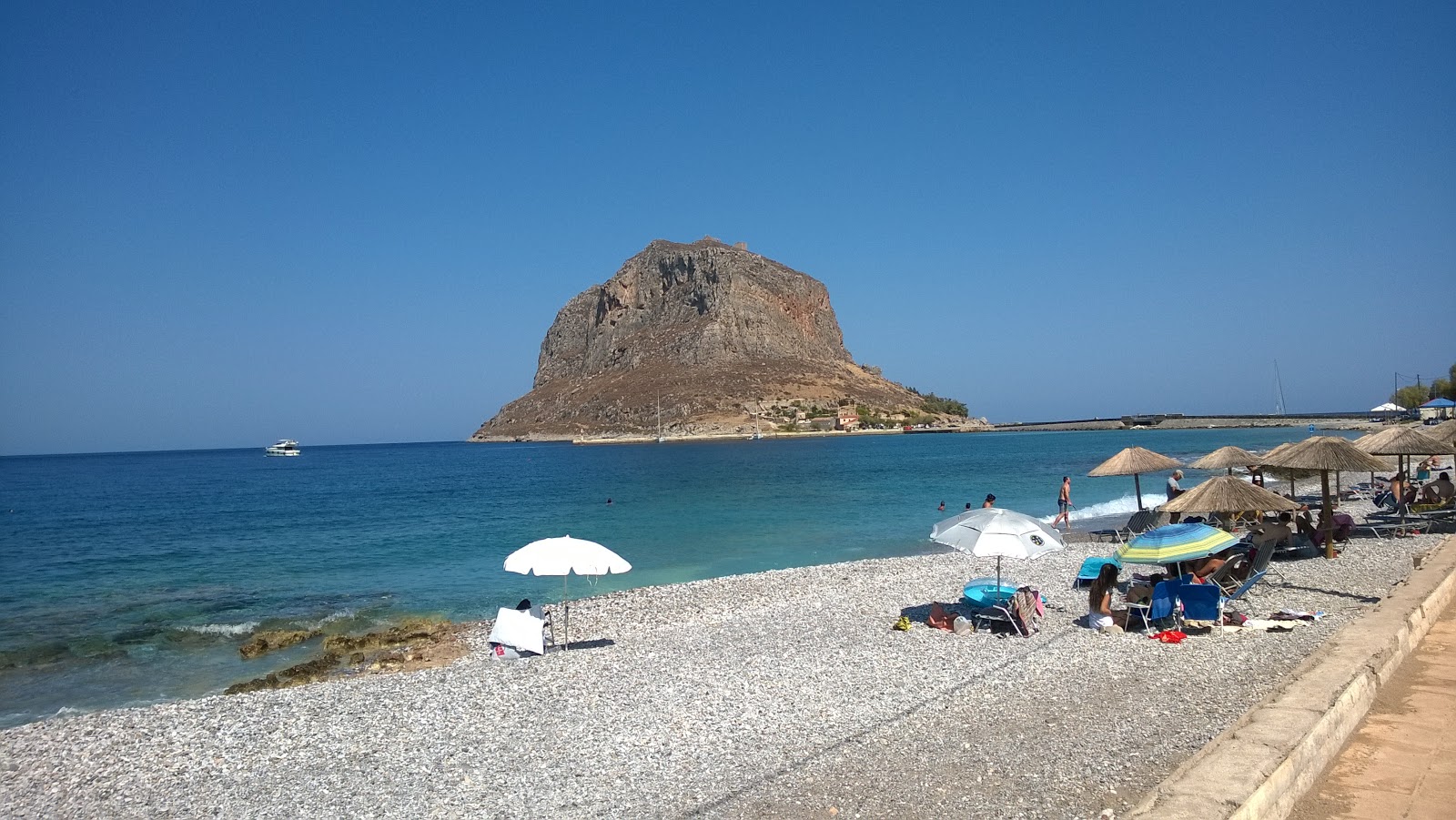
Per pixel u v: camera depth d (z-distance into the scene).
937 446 141.88
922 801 7.22
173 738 10.09
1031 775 7.63
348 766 8.97
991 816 6.82
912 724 9.30
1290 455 19.17
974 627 14.03
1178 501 16.08
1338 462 18.09
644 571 25.88
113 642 17.86
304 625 19.20
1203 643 12.08
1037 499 44.25
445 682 12.04
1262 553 14.88
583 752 9.05
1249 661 11.03
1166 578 14.49
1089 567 17.94
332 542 34.75
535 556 13.20
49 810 8.29
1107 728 8.77
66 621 20.03
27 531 40.97
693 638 14.71
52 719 11.64
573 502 49.69
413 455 190.62
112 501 62.88
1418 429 21.22
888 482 57.88
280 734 10.08
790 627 15.23
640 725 9.82
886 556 27.56
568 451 171.50
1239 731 6.30
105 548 33.97
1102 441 150.62
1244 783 5.38
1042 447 128.38
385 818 7.64
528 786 8.18
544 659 13.40
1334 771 6.45
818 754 8.58
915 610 16.22
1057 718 9.20
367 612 20.59
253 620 19.97
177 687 14.74
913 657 12.41
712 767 8.40
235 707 11.23
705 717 10.01
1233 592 13.81
